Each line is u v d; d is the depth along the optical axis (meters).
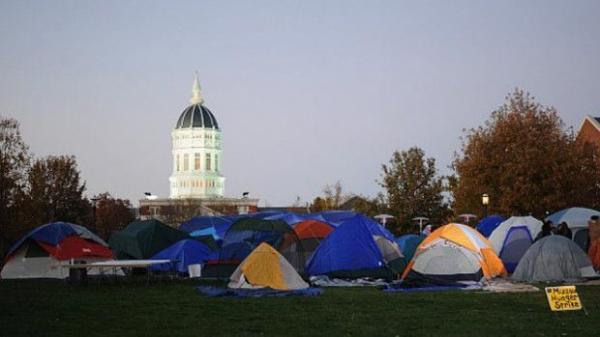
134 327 18.36
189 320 19.48
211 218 47.66
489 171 58.41
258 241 36.88
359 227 33.75
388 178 75.69
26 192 64.62
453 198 71.00
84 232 39.41
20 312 21.36
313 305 22.67
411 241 39.34
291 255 36.88
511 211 56.62
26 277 37.91
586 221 39.44
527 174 56.12
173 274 36.94
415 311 20.91
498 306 21.95
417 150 75.81
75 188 83.12
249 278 28.52
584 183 57.66
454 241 30.70
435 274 30.31
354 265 33.00
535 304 22.36
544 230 33.72
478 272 30.12
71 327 18.38
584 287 27.28
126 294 26.97
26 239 38.16
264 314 20.56
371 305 22.53
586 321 18.66
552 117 58.78
